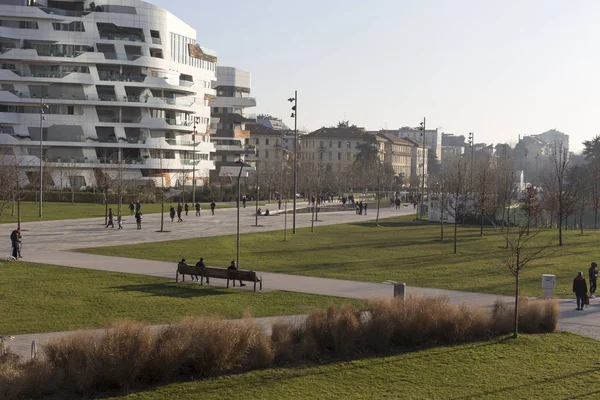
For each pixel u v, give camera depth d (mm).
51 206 88312
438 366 18859
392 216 91750
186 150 121938
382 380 17531
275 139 190000
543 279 29734
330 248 50000
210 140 142875
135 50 114875
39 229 59062
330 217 87000
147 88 115000
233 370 18078
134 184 111000
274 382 17141
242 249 48094
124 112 114938
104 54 111250
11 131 109562
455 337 21641
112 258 41062
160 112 117500
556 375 18156
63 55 109312
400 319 21219
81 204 94375
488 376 18016
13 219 68000
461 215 75500
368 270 38406
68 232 57281
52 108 111125
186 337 17781
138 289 30234
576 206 82812
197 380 17203
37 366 16344
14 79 108062
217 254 44812
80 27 112000
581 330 23797
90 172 110375
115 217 74688
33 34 109312
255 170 137250
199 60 131500
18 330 22188
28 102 108750
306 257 44250
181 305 26766
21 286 30125
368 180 157750
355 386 17000
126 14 114500
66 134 111062
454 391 16750
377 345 20344
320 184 127250
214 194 113750
